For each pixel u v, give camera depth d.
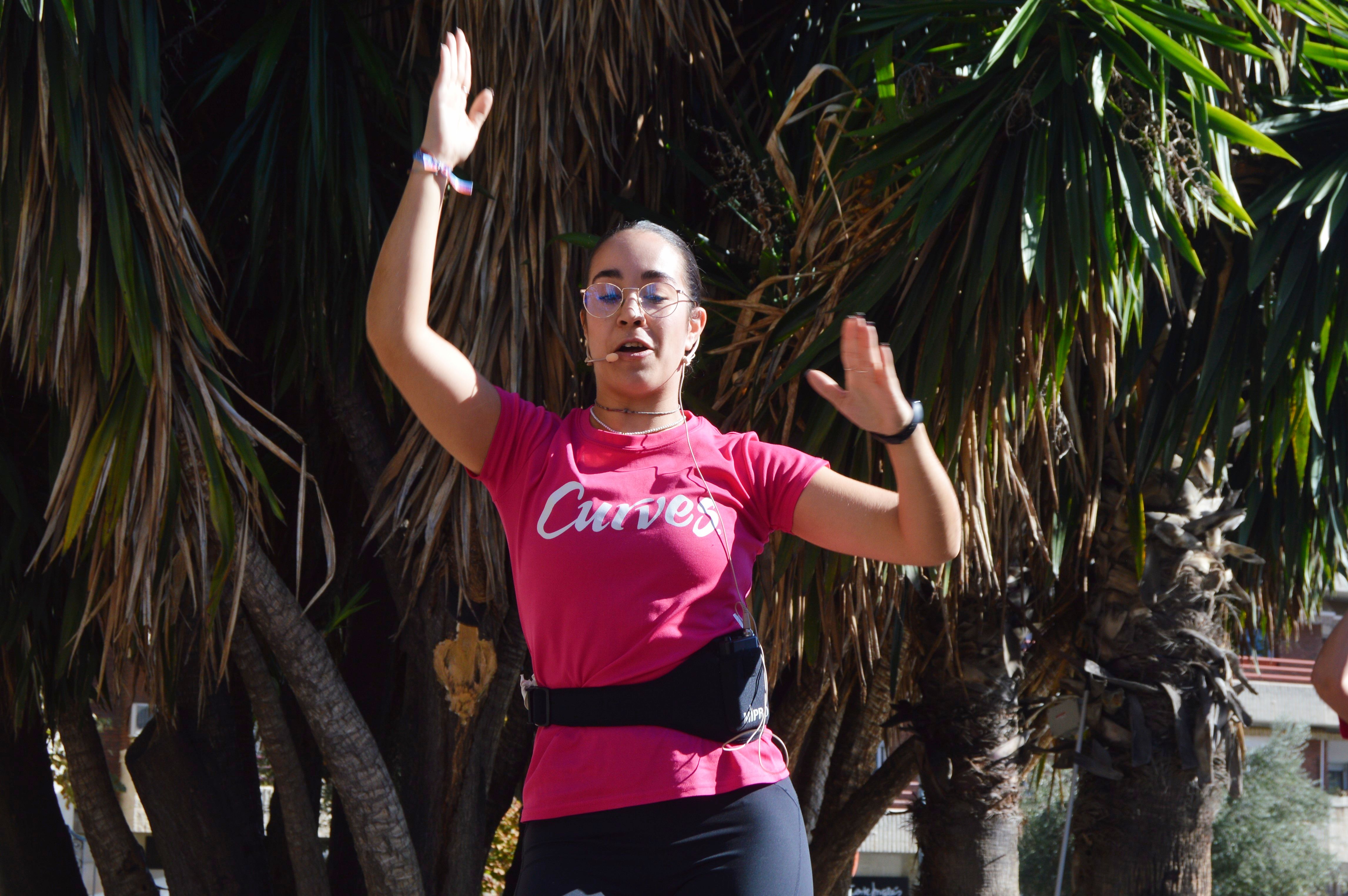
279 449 4.57
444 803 5.26
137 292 4.27
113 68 4.32
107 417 4.32
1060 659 6.80
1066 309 4.17
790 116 4.65
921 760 6.20
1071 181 4.02
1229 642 6.93
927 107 4.26
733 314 5.14
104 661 4.41
